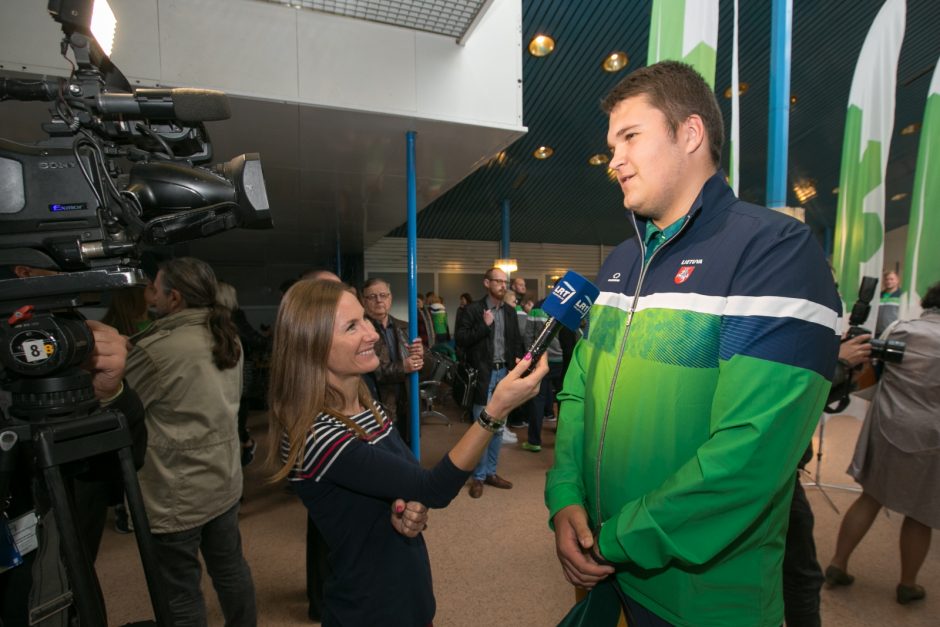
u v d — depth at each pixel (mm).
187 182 691
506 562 2170
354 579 894
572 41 4582
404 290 10953
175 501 1257
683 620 728
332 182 3877
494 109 2529
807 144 7176
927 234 2799
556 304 830
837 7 4488
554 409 5289
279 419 918
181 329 1325
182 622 1269
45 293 614
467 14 2211
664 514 650
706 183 786
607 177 8125
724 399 658
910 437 1724
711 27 1744
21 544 651
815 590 1399
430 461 3703
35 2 1736
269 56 2092
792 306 637
